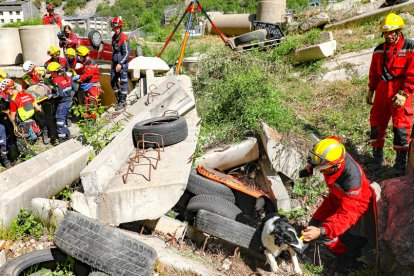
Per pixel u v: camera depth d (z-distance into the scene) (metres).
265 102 7.61
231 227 4.77
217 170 6.69
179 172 5.27
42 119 8.56
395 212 4.66
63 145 6.48
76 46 11.00
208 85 9.77
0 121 7.17
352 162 4.37
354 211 4.35
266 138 6.34
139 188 4.86
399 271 4.24
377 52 5.84
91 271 4.21
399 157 5.92
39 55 11.04
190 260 4.65
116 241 4.15
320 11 13.88
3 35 11.14
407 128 5.71
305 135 6.98
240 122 7.32
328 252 5.18
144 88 9.23
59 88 7.91
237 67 10.13
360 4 14.40
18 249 4.80
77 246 4.16
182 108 7.78
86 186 4.85
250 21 15.86
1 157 7.38
